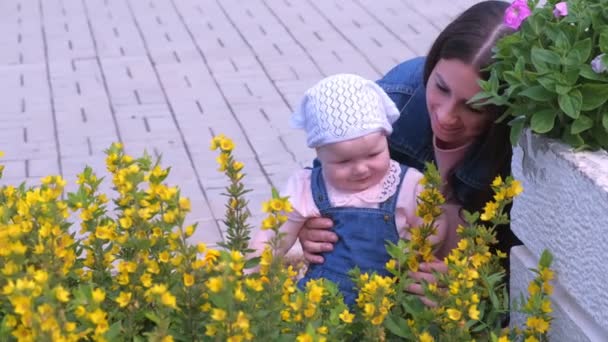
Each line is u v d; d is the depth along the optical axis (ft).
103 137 28.22
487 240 12.73
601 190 10.83
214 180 24.86
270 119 29.25
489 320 12.35
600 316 11.14
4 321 10.69
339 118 14.52
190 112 30.01
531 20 12.59
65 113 30.25
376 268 15.11
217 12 41.45
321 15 40.57
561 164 11.71
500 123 14.33
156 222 12.21
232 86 32.30
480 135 14.62
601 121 11.80
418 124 16.25
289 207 11.50
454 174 15.11
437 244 13.94
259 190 24.27
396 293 12.50
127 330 11.40
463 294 11.56
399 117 16.17
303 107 15.30
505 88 13.08
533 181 12.50
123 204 12.83
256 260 12.03
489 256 12.82
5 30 39.73
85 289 11.25
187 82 32.78
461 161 14.98
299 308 11.07
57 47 37.17
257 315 10.68
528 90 11.84
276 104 30.53
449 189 15.30
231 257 10.80
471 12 14.32
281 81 32.71
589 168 11.25
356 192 15.15
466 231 12.94
